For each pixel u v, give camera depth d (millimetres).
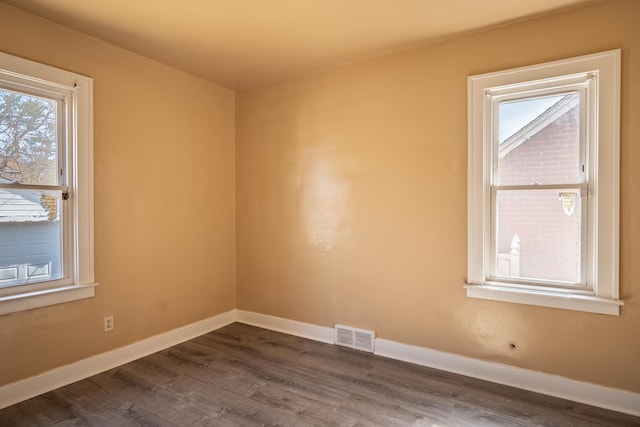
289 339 3576
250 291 4020
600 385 2373
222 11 2457
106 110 2914
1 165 2402
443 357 2902
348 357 3148
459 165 2844
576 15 2424
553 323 2512
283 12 2473
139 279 3154
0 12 2336
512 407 2367
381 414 2305
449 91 2873
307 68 3457
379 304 3205
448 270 2893
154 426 2186
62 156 2688
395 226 3119
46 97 2607
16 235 2469
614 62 2305
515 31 2623
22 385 2436
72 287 2670
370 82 3230
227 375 2818
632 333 2291
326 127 3479
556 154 2568
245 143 4031
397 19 2568
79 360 2742
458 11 2463
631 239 2297
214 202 3871
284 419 2256
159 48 3027
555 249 2580
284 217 3764
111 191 2951
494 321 2707
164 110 3359
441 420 2238
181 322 3520
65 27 2658
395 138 3113
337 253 3432
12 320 2400
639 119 2266
